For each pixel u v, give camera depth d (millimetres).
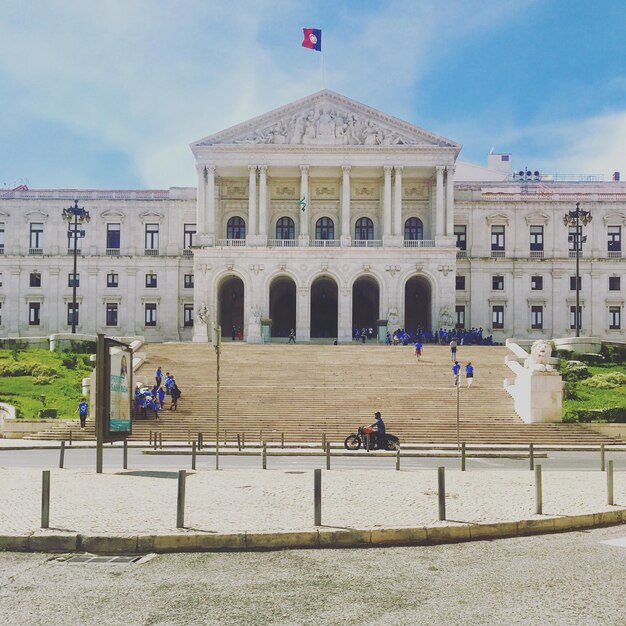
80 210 73875
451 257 86938
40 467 29438
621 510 19469
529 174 120438
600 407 49469
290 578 14203
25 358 63031
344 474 26797
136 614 12281
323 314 96438
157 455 36344
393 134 88750
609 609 12492
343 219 88500
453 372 54094
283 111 89062
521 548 16547
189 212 97562
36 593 13375
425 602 12844
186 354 65188
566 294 96375
